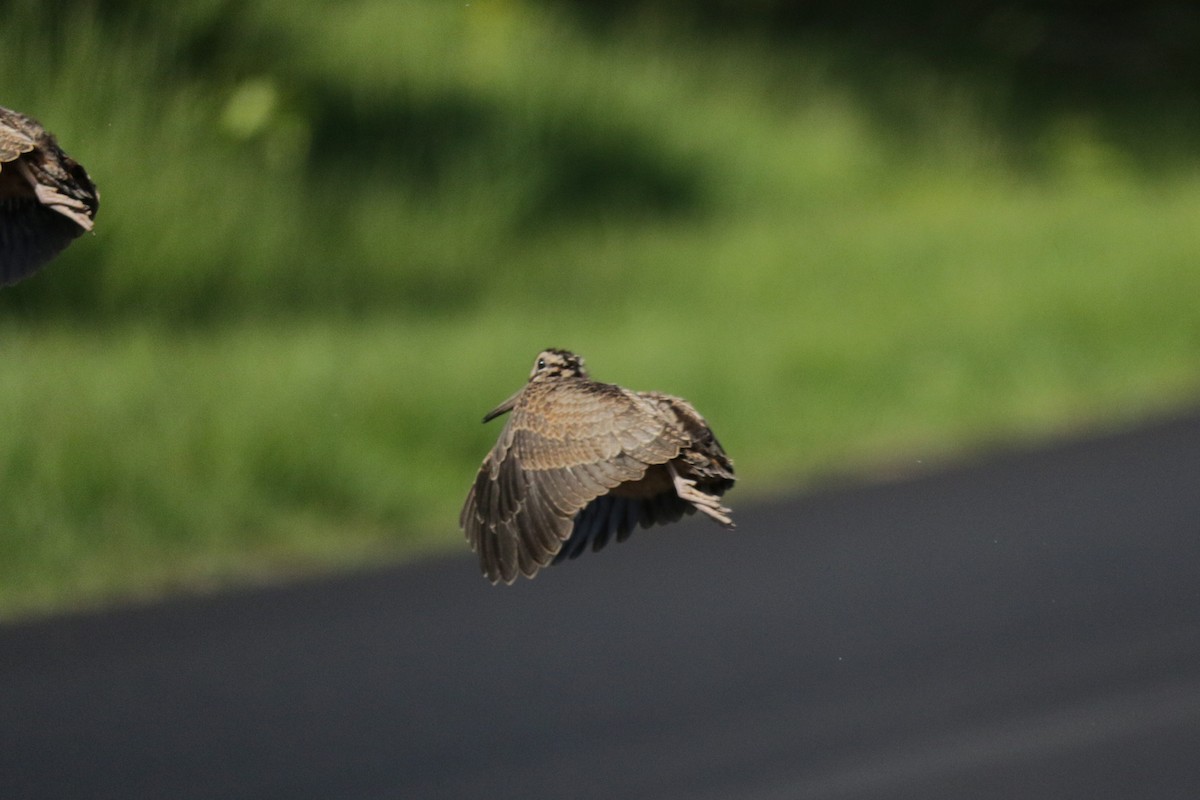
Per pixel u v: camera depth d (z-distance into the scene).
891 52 105.44
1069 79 111.12
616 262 73.69
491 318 64.44
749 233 80.38
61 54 57.28
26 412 46.12
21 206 19.48
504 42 83.50
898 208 88.88
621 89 87.00
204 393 49.62
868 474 54.09
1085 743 38.91
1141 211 85.25
